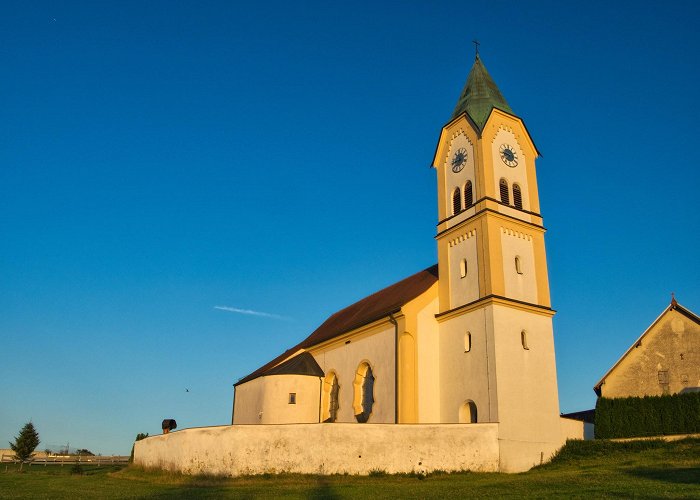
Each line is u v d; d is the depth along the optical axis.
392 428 37.88
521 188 50.00
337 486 32.94
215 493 30.89
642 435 47.97
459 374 45.34
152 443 44.16
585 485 28.77
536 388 44.06
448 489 30.55
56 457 83.94
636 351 56.53
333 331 58.28
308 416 53.12
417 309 47.69
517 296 45.94
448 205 51.16
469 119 50.69
